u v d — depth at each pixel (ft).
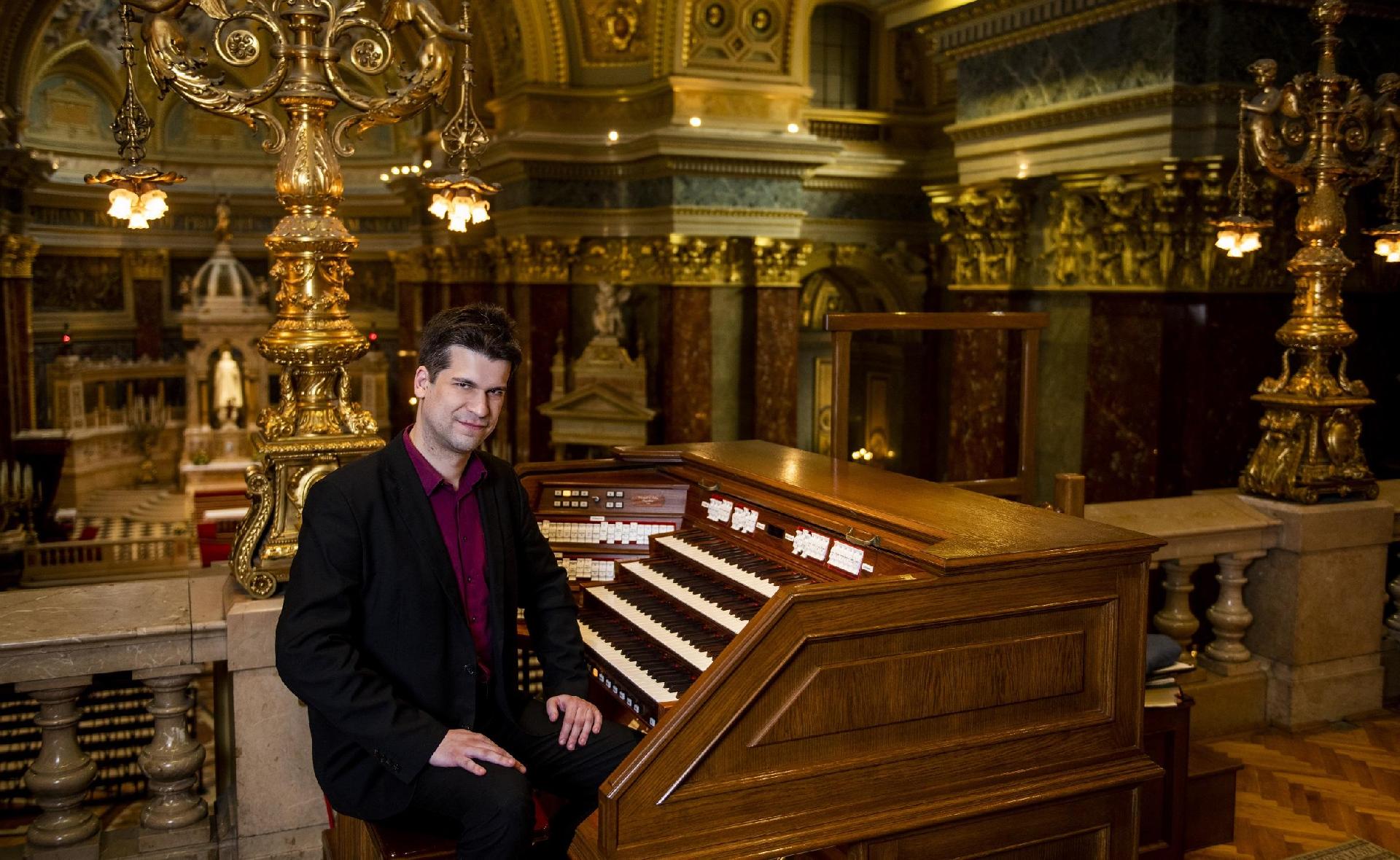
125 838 14.07
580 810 11.30
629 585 14.46
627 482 15.88
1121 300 35.81
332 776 10.45
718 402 58.90
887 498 12.64
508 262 65.26
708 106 56.34
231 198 105.91
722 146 55.42
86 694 23.66
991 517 11.68
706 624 12.55
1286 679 19.01
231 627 13.64
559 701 11.23
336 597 10.08
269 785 14.05
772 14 56.24
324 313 14.19
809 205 65.57
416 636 10.50
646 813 9.17
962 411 43.91
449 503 10.99
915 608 10.08
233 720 14.17
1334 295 19.35
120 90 99.35
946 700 10.31
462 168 15.42
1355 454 19.61
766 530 13.88
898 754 10.10
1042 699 10.80
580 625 13.52
